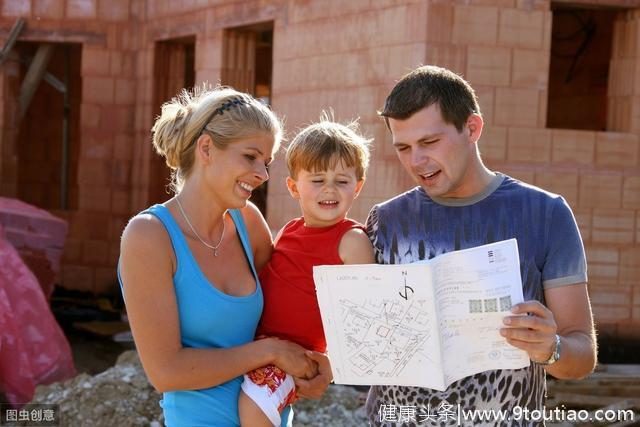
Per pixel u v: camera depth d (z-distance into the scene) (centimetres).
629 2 869
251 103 335
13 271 799
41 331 796
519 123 847
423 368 311
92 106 1322
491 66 837
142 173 1301
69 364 804
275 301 357
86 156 1327
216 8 1127
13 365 765
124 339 1071
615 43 900
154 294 319
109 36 1314
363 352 317
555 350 296
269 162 342
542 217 321
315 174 354
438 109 314
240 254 349
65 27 1311
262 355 330
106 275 1326
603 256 873
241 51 1134
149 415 694
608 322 874
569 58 1156
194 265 327
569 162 862
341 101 912
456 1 827
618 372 824
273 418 337
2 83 1300
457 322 308
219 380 324
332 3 927
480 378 320
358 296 314
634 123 877
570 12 1147
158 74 1288
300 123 963
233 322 333
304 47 964
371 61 877
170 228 328
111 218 1327
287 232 373
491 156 841
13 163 1312
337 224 358
